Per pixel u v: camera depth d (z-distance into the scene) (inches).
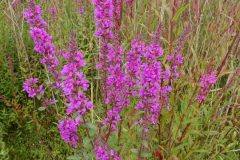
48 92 38.3
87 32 45.6
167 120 30.6
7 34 44.8
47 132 37.4
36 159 36.2
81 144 27.2
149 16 37.6
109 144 27.3
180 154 32.0
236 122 31.6
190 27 35.1
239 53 37.6
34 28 26.2
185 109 29.3
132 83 25.8
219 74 30.7
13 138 38.4
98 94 38.6
